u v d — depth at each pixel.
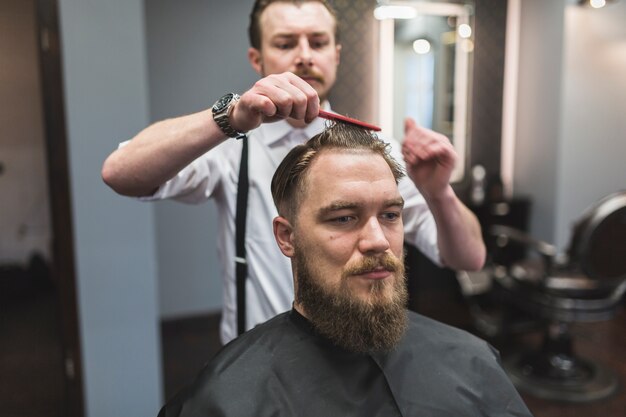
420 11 3.04
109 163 0.76
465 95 3.23
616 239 1.84
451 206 0.89
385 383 0.74
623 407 2.04
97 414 1.80
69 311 1.75
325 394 0.71
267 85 0.61
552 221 3.07
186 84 2.72
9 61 3.53
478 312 2.68
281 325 0.77
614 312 2.03
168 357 2.62
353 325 0.65
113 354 1.79
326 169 0.65
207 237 2.91
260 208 0.96
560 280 2.03
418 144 0.84
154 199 0.88
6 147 3.62
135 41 1.66
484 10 3.18
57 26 1.59
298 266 0.70
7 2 3.45
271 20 0.90
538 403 2.07
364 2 2.94
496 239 2.48
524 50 3.21
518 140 3.32
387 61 3.03
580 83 2.97
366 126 0.71
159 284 2.86
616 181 3.16
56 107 1.64
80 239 1.70
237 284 0.99
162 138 0.71
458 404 0.75
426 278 3.23
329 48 0.94
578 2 2.88
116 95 1.66
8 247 3.71
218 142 0.69
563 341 2.24
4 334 2.96
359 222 0.65
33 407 2.14
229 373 0.71
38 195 3.72
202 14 2.69
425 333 0.83
